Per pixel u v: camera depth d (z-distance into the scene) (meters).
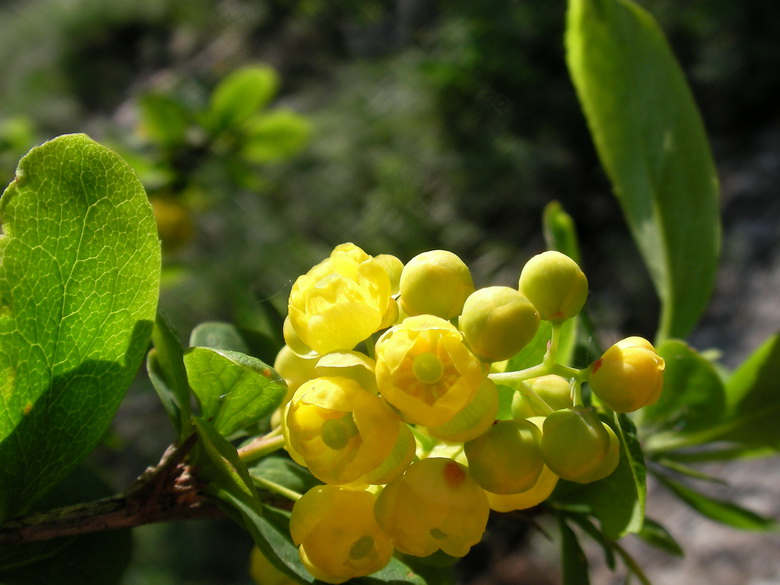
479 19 0.46
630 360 0.08
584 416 0.07
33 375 0.08
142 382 0.21
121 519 0.08
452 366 0.08
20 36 0.87
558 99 0.47
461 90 0.45
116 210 0.08
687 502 0.12
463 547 0.07
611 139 0.12
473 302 0.08
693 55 0.52
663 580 0.32
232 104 0.20
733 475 0.33
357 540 0.08
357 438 0.07
